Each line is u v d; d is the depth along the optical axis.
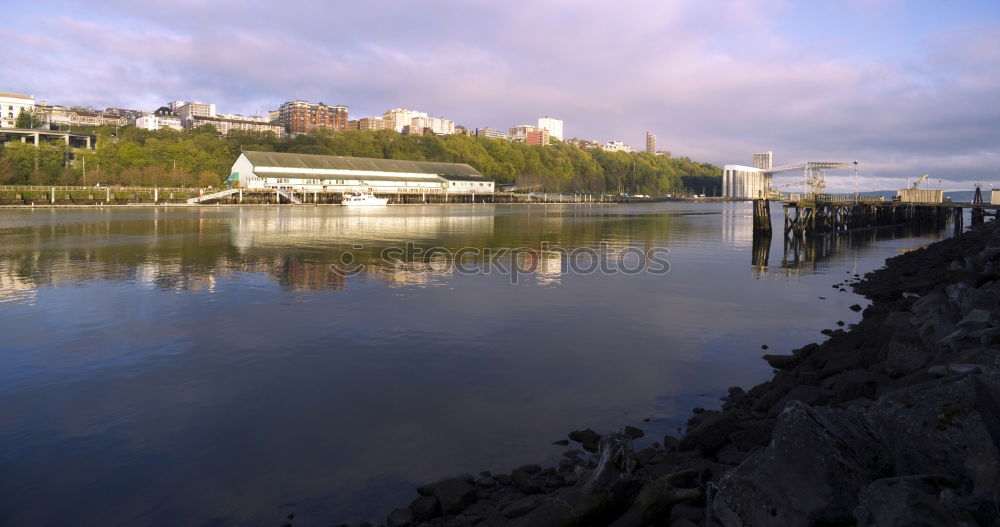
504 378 12.25
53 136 125.94
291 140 167.25
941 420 5.43
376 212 88.00
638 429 9.59
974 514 4.38
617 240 45.41
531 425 9.88
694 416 10.14
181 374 12.31
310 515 7.23
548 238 46.19
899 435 5.57
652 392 11.47
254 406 10.66
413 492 7.77
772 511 4.98
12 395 11.05
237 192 100.94
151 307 18.48
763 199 49.16
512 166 197.00
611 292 22.06
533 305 19.47
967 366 7.57
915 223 70.19
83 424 9.81
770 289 23.14
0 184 92.50
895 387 8.25
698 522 5.78
